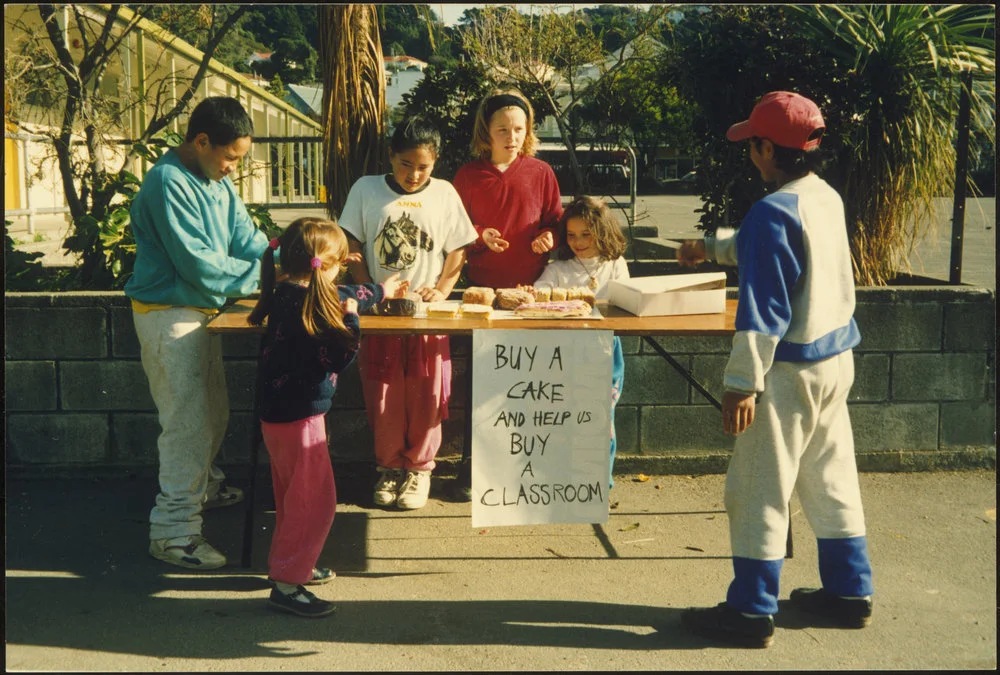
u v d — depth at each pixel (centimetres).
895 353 472
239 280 356
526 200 430
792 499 450
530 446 342
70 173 593
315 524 324
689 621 317
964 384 477
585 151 688
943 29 511
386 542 396
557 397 340
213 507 433
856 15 531
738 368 293
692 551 388
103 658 295
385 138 516
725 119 541
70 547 384
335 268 331
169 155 354
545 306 362
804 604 334
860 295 466
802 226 295
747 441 306
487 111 426
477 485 340
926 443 481
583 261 425
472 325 341
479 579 360
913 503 438
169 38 616
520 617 328
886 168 520
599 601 342
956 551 385
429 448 433
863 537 321
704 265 582
